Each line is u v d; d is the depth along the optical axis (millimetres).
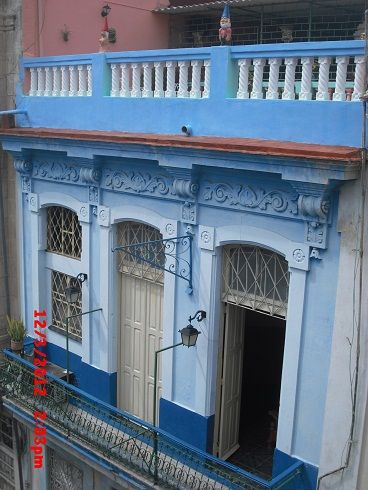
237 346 8141
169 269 7973
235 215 7117
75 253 9586
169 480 7516
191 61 7398
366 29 5754
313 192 6086
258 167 6340
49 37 9875
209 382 7793
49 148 8719
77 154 8320
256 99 6758
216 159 6656
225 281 7613
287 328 6848
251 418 9562
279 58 6578
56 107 9148
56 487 10016
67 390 9117
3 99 9906
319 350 6621
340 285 6234
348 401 6320
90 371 9367
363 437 6297
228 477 7234
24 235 10203
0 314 10547
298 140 6449
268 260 7199
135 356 9000
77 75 8938
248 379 10828
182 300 7918
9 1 9492
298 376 6840
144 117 7938
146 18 11492
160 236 8297
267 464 8312
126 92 8195
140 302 8789
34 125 9570
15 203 10203
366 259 5992
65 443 8750
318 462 6805
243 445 8766
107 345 9031
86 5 10344
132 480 7805
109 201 8586
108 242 8719
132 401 9156
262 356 11336
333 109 6125
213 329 7645
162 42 11938
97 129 8586
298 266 6605
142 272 8594
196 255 7637
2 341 10609
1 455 11781
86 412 8789
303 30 10656
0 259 10352
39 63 9312
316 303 6566
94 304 9180
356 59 5973
